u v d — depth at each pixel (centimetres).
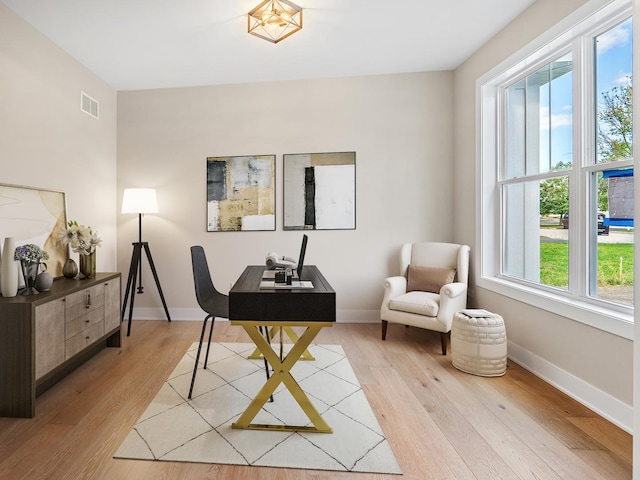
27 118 266
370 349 304
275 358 183
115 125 397
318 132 388
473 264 342
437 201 385
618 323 185
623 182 199
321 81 387
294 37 298
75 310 245
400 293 337
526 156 285
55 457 160
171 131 397
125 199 359
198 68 353
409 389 229
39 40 279
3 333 196
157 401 211
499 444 171
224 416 195
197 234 398
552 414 198
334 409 203
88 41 295
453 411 201
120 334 309
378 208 388
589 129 221
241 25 276
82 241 287
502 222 317
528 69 279
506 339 261
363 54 333
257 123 392
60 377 241
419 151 384
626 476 150
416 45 318
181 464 156
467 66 347
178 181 398
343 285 392
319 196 389
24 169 263
